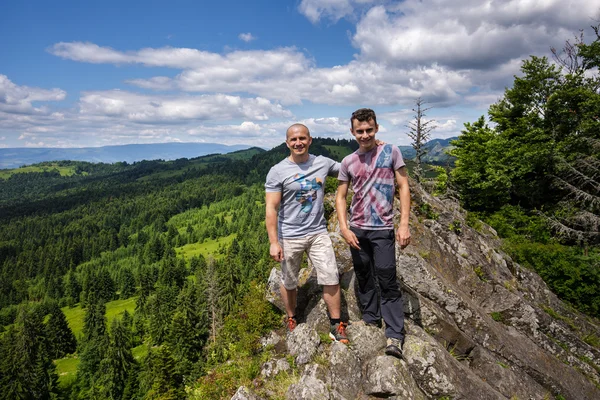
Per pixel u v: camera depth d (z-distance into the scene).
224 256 138.88
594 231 17.89
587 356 7.72
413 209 9.44
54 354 72.31
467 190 27.91
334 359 4.57
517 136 27.64
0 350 59.88
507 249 13.38
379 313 5.21
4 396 51.59
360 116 4.64
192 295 62.66
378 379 4.26
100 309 85.75
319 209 4.81
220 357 6.16
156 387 27.92
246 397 4.20
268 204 4.69
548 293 10.38
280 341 5.57
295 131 4.46
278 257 4.62
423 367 4.48
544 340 7.34
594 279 12.21
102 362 55.12
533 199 25.02
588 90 24.16
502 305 7.55
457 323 6.16
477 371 5.54
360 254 4.97
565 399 6.12
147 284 110.56
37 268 169.50
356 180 4.88
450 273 7.55
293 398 4.11
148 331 74.88
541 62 26.61
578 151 22.52
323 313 5.54
